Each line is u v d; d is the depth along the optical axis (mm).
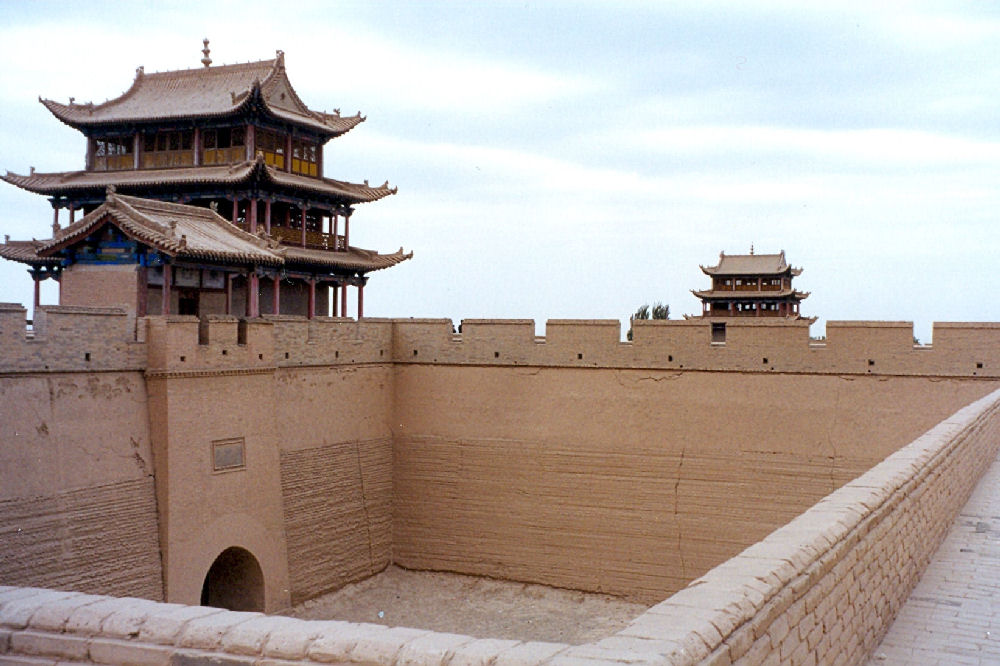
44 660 8539
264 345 30266
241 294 41875
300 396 32594
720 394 32906
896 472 14023
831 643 9766
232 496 28672
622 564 33781
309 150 47719
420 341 37219
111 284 32156
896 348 30969
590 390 34562
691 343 33312
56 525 23734
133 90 47406
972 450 21469
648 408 33750
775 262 72375
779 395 32188
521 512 35250
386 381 37219
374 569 35875
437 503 36562
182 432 27016
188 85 47219
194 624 8156
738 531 32438
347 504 34562
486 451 35875
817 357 31812
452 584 35750
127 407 26266
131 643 8227
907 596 13734
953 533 17578
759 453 32344
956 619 12703
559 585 34531
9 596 9148
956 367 30281
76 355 24766
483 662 6914
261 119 43750
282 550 30625
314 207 45906
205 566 27531
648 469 33656
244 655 7789
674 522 33219
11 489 22750
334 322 34312
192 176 42844
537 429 35188
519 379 35562
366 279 48688
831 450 31484
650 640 6684
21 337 23297
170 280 32750
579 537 34375
